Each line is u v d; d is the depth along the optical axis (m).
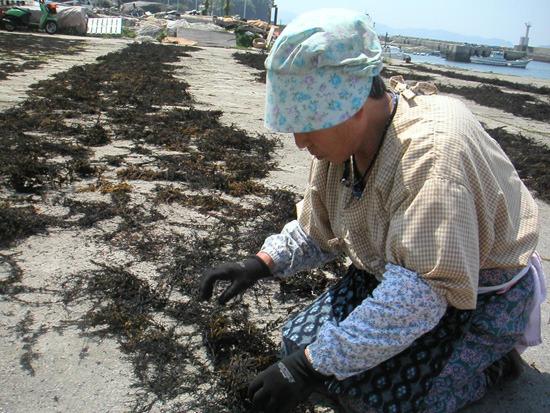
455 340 1.95
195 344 2.51
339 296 2.23
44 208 3.82
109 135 5.96
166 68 13.02
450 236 1.64
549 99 14.84
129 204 4.01
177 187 4.51
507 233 1.85
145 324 2.62
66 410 2.07
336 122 1.63
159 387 2.23
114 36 32.25
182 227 3.72
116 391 2.19
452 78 19.22
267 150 5.92
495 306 1.98
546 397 2.34
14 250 3.21
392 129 1.75
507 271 1.96
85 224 3.62
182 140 5.91
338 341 1.77
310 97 1.61
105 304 2.75
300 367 1.82
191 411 2.13
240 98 9.48
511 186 1.88
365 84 1.64
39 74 10.38
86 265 3.10
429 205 1.65
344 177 1.92
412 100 1.80
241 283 2.28
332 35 1.58
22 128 5.88
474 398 2.18
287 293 3.01
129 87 9.12
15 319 2.58
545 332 2.85
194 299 2.85
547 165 6.47
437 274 1.66
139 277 3.02
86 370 2.29
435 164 1.66
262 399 1.84
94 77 9.96
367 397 1.98
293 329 2.21
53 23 26.81
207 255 3.31
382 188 1.77
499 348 2.06
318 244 2.33
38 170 4.39
